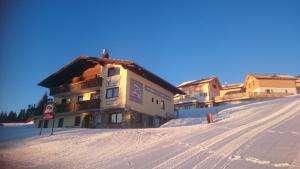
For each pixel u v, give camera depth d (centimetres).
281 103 3344
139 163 1118
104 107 3316
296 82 6812
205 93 6150
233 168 1003
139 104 3338
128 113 3144
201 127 1962
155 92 3675
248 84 6750
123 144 1517
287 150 1197
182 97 6350
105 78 3444
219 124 2117
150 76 3488
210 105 5991
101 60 3478
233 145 1337
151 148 1378
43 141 1766
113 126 3206
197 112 4253
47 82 4150
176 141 1508
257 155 1146
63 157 1305
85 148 1476
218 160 1105
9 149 1541
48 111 2181
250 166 1017
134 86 3319
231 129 1798
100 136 1789
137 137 1681
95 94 3559
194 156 1180
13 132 2544
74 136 1880
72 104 3619
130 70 3306
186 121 2986
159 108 3694
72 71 3947
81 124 3556
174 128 1992
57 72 3944
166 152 1276
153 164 1093
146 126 3372
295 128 1681
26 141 1812
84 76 3788
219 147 1314
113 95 3284
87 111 3472
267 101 4066
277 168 987
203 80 6334
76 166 1131
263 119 2250
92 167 1102
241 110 3309
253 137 1490
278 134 1532
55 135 2017
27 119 5403
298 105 2895
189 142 1462
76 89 3675
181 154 1225
